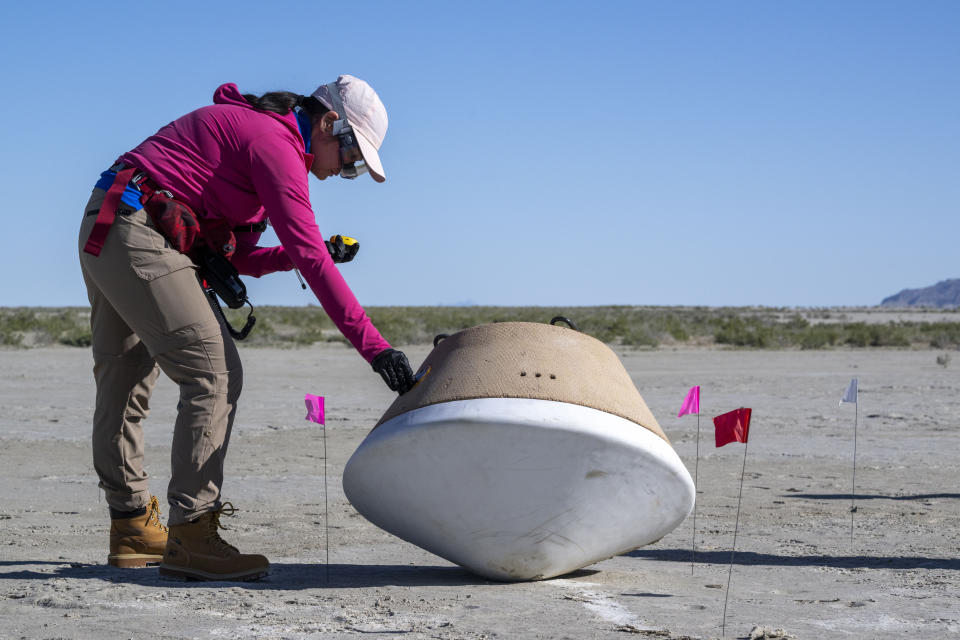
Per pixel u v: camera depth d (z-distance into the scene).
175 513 4.81
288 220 4.60
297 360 26.55
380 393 17.92
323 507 7.55
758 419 14.06
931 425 13.42
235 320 42.28
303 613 4.10
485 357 4.61
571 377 4.56
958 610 4.32
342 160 4.92
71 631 3.78
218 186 4.66
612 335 43.16
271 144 4.64
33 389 17.62
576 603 4.36
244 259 5.32
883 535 6.54
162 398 15.93
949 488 8.70
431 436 4.39
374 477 4.68
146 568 5.21
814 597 4.59
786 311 105.62
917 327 50.84
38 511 7.38
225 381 4.77
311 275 4.60
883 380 20.84
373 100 4.90
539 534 4.62
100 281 4.62
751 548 6.06
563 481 4.45
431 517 4.67
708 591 4.72
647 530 4.79
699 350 34.22
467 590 4.63
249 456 10.43
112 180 4.66
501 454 4.38
